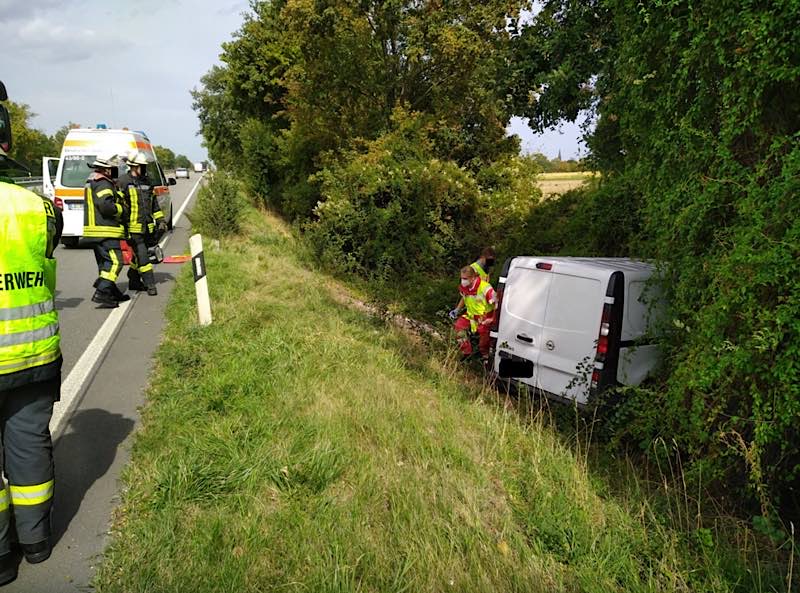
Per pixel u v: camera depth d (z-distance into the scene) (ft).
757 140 14.58
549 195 47.62
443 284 41.11
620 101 20.48
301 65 68.03
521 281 22.16
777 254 12.21
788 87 13.60
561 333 20.56
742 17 13.66
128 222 27.50
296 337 21.49
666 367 19.01
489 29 54.95
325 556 10.01
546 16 29.01
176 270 35.29
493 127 58.75
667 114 17.01
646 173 18.39
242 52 92.53
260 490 11.76
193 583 9.09
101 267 26.09
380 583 9.61
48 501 9.65
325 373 18.48
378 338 24.88
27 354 8.90
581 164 34.96
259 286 30.78
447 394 19.97
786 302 12.23
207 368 17.98
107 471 12.41
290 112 70.95
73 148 44.88
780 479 13.91
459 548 10.66
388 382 18.80
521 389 21.21
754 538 13.60
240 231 51.39
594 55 27.02
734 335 14.07
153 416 14.84
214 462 12.37
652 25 17.22
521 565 10.75
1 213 8.73
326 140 67.00
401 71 60.85
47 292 9.36
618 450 18.29
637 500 14.23
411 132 54.19
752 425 14.05
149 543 9.91
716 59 15.02
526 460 15.29
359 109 63.93
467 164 57.16
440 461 13.92
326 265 46.29
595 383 19.31
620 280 19.34
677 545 12.13
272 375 17.63
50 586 9.13
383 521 11.34
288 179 79.30
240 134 93.30
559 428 18.80
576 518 12.70
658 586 10.88
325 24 57.06
